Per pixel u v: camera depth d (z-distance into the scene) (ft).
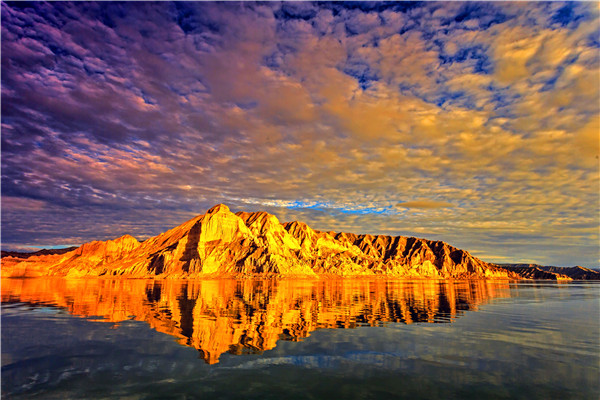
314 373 51.08
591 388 46.11
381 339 74.18
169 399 41.27
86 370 52.13
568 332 85.61
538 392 44.57
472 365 56.13
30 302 146.82
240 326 88.22
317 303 153.17
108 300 156.97
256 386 45.70
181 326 87.35
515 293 259.60
